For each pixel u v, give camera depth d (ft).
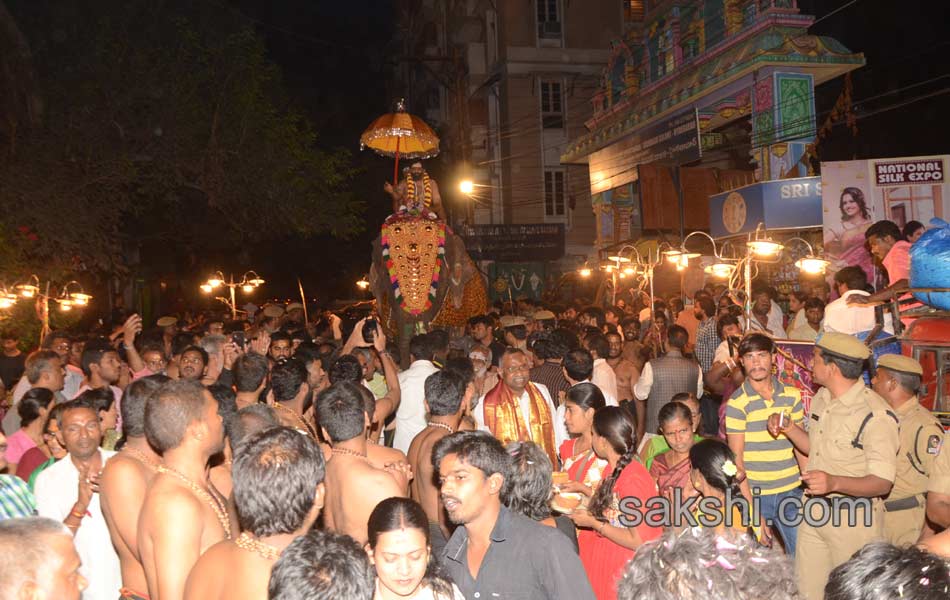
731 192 50.90
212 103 69.67
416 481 17.04
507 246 106.42
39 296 47.11
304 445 10.48
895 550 7.05
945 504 14.29
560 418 22.93
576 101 119.44
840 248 39.47
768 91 57.41
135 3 65.00
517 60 118.73
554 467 21.49
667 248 56.85
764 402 18.71
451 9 142.31
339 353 27.30
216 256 106.52
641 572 7.35
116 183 63.00
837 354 16.81
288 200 71.36
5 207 51.98
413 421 22.89
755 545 7.57
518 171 118.01
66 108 62.13
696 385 27.76
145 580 12.89
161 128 65.87
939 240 18.22
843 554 16.71
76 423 14.92
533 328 44.42
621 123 77.46
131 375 27.89
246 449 10.41
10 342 36.32
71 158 60.44
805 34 57.72
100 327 54.29
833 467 16.84
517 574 11.18
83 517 14.64
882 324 21.39
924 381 19.12
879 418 16.40
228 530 12.30
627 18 111.75
